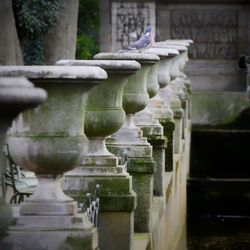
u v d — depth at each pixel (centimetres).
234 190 2420
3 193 1095
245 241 1980
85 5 3525
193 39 3553
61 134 796
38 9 2416
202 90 3531
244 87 3528
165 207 1443
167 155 1600
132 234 997
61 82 789
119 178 990
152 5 3525
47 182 813
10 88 614
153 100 1587
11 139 802
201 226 2209
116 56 1190
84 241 800
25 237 796
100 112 988
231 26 3594
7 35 2178
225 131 2844
